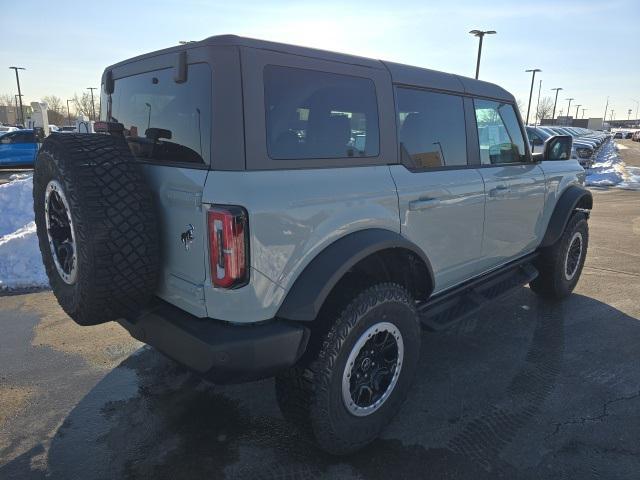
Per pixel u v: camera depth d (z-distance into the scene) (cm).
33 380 361
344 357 256
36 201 284
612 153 3069
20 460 277
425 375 370
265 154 231
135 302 251
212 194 221
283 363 241
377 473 267
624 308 507
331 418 258
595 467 271
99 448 287
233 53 225
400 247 280
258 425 309
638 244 784
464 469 270
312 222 244
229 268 220
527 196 428
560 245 492
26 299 524
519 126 436
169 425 309
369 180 277
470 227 362
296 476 264
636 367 383
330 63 265
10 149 2078
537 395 342
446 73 356
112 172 238
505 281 436
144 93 280
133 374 371
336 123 266
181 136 248
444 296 367
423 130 326
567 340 431
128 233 236
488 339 433
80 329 450
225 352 227
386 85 296
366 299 262
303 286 241
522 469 269
